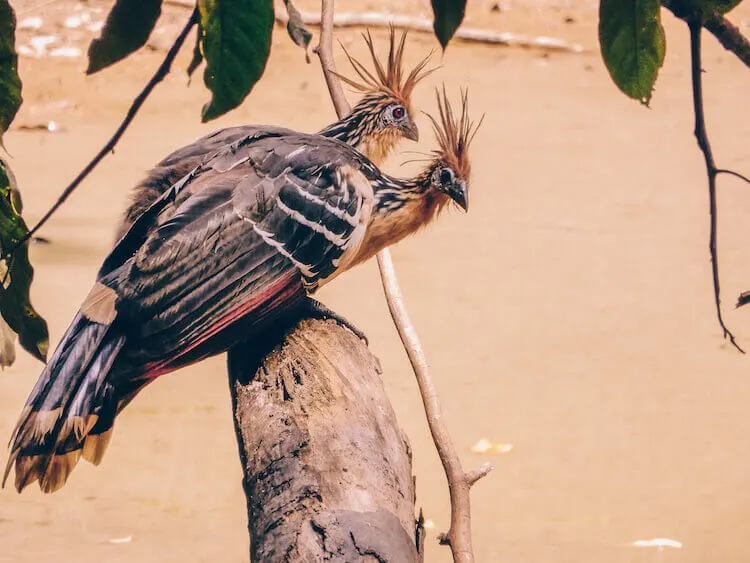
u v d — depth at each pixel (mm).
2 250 5070
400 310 6734
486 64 23422
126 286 6164
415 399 12164
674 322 13914
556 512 10531
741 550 9977
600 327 13734
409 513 5176
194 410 12086
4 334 5414
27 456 5605
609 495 10742
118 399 6113
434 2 4676
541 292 14602
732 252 15844
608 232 16453
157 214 6668
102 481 10922
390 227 7590
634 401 12258
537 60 23828
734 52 4504
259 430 5730
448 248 15812
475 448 11336
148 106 20547
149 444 11453
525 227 16562
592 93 22344
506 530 10266
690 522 10344
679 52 24000
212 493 10781
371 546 4703
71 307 13344
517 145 19703
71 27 23250
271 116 20203
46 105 20328
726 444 11539
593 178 18438
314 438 5480
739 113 21344
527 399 12227
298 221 6848
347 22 23609
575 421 11875
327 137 8383
